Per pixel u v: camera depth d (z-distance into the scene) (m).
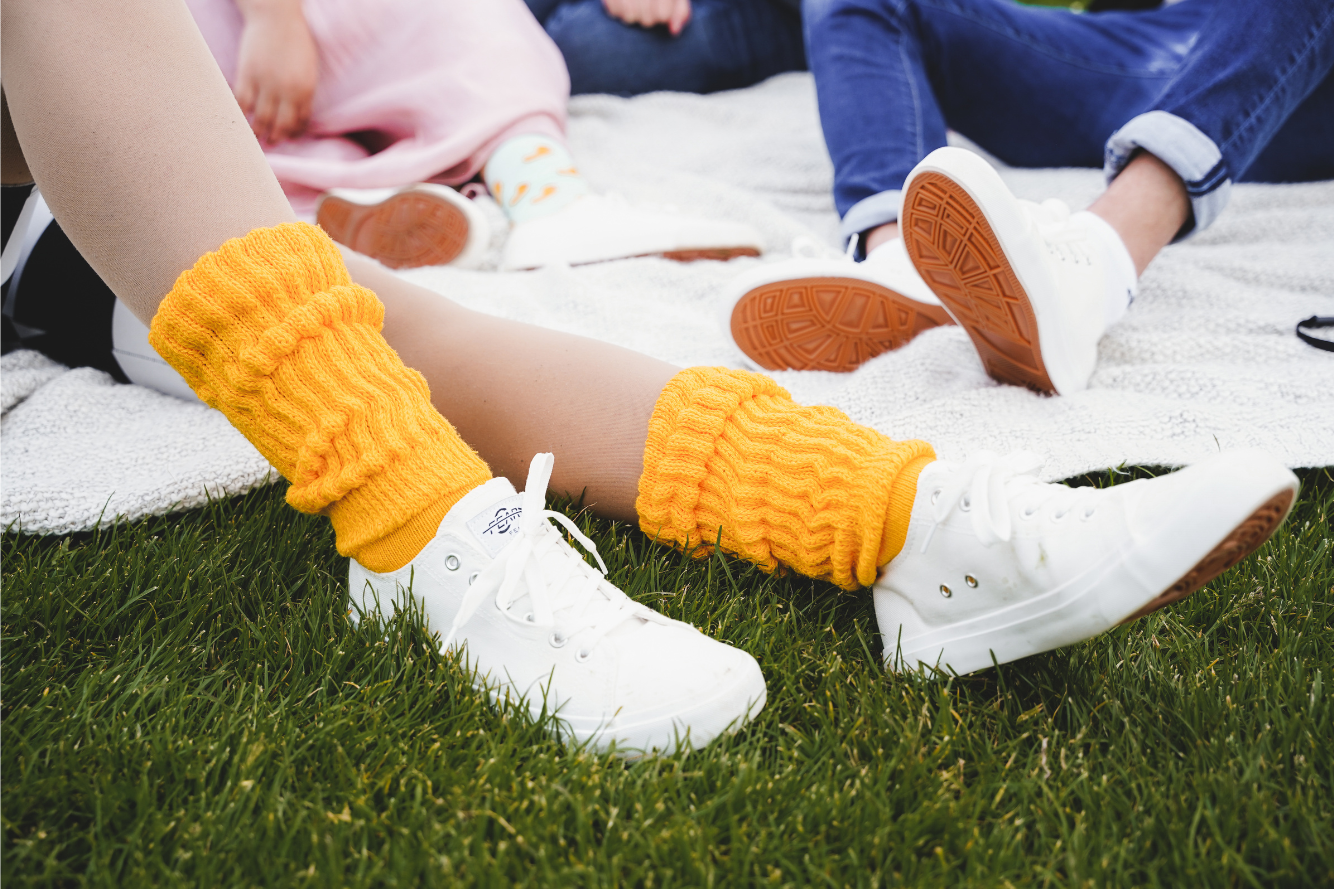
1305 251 1.72
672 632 0.80
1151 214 1.36
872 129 1.74
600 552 1.00
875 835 0.66
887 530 0.83
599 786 0.70
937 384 1.34
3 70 0.73
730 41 2.72
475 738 0.75
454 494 0.82
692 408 0.92
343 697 0.79
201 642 0.88
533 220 1.90
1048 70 2.01
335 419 0.77
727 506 0.91
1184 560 0.68
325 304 0.78
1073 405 1.25
